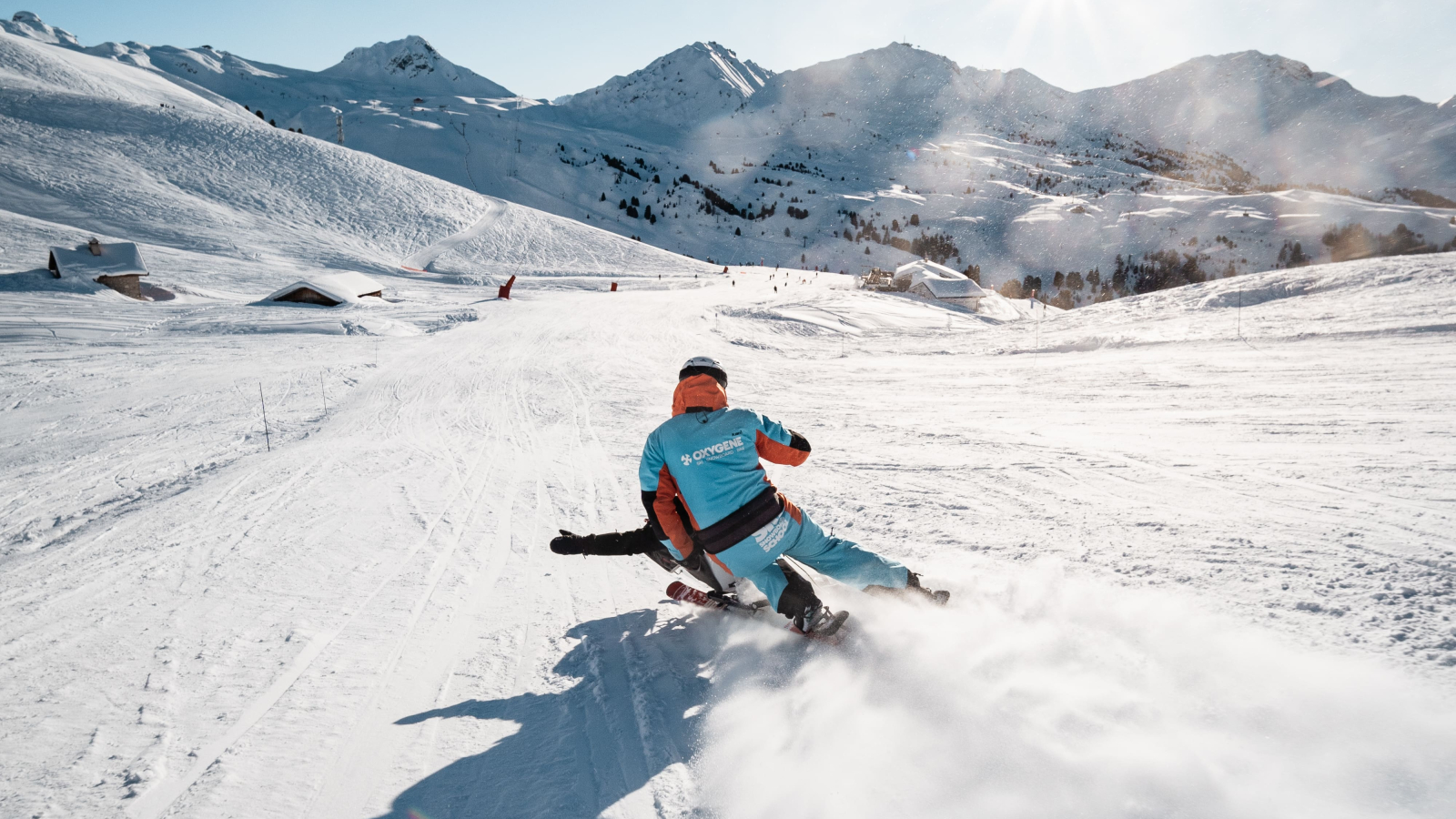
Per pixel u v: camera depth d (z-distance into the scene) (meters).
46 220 64.81
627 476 7.14
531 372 19.44
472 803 2.05
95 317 34.16
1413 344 12.67
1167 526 4.02
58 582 4.55
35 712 2.72
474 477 7.31
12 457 11.08
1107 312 24.86
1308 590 2.87
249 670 3.03
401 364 21.78
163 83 161.50
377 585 4.12
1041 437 7.68
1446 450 5.30
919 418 10.02
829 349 25.84
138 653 3.26
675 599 3.39
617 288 70.25
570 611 3.57
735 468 2.88
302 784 2.18
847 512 4.98
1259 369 11.94
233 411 14.34
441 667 2.99
